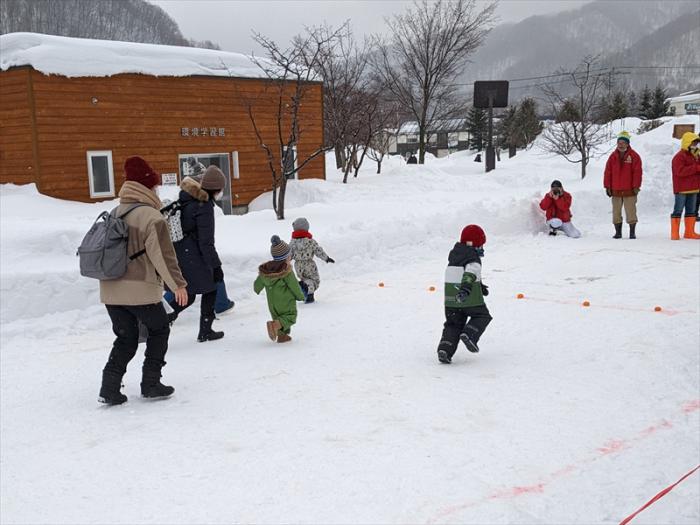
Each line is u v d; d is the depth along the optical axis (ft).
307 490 11.47
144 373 16.56
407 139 241.76
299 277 27.66
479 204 42.88
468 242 19.19
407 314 25.08
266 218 41.73
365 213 43.68
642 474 12.01
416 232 38.75
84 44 47.62
